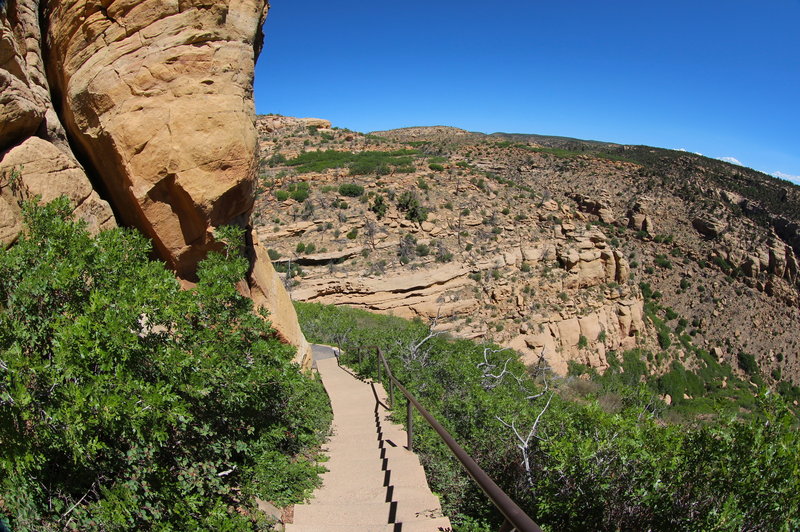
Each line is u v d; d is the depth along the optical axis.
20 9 5.46
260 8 6.66
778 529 4.27
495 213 42.69
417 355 13.23
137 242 4.56
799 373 45.25
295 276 31.80
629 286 43.16
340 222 37.09
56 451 3.38
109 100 5.86
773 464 4.45
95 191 6.12
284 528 4.49
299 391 7.00
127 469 3.49
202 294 4.79
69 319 3.48
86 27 5.84
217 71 6.10
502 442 6.86
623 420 5.50
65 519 3.12
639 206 57.59
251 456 5.14
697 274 52.25
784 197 62.56
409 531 4.56
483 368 13.70
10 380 2.92
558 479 5.35
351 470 6.26
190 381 3.92
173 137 5.89
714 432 4.96
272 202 39.09
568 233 42.12
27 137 5.21
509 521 2.54
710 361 44.56
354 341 16.34
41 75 5.82
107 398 3.04
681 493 4.81
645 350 41.78
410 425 6.79
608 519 4.92
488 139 109.94
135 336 3.38
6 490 2.89
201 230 6.27
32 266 3.82
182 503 3.69
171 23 5.95
